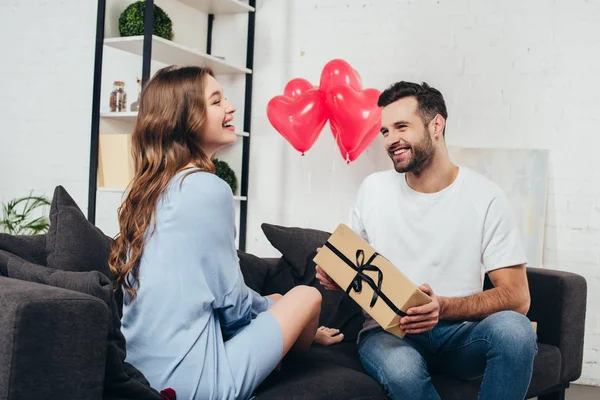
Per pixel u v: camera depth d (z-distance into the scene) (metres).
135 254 1.58
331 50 3.72
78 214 1.86
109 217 4.02
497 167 3.39
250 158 3.87
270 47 3.84
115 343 1.40
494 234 2.04
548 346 2.48
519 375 1.80
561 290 2.53
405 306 1.76
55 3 4.22
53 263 1.77
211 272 1.58
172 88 1.68
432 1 3.53
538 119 3.38
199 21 3.87
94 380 1.26
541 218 3.32
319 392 1.70
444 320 2.03
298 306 1.74
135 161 1.71
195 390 1.51
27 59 4.29
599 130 3.29
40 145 4.25
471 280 2.07
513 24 3.41
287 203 3.79
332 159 3.69
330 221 3.70
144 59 3.10
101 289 1.36
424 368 1.86
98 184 3.34
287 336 1.69
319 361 1.99
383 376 1.85
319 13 3.74
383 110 2.14
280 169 3.80
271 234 2.58
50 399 1.20
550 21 3.35
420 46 3.55
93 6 4.13
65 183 4.18
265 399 1.62
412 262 2.12
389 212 2.18
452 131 3.50
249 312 1.70
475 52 3.46
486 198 2.07
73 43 4.18
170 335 1.54
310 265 2.52
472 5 3.46
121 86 3.51
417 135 2.07
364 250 1.91
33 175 4.27
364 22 3.65
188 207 1.57
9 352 1.17
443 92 3.51
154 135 1.67
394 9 3.59
